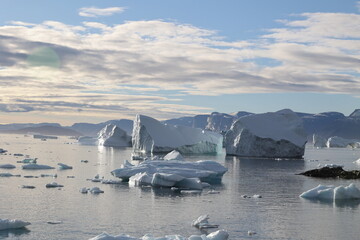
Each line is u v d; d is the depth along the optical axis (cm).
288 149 7712
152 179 3406
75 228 2023
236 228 2073
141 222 2162
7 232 1934
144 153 8750
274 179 4106
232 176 4362
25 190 3120
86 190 3081
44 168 4856
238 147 7900
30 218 2209
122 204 2625
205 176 3672
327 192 2952
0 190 3108
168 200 2791
